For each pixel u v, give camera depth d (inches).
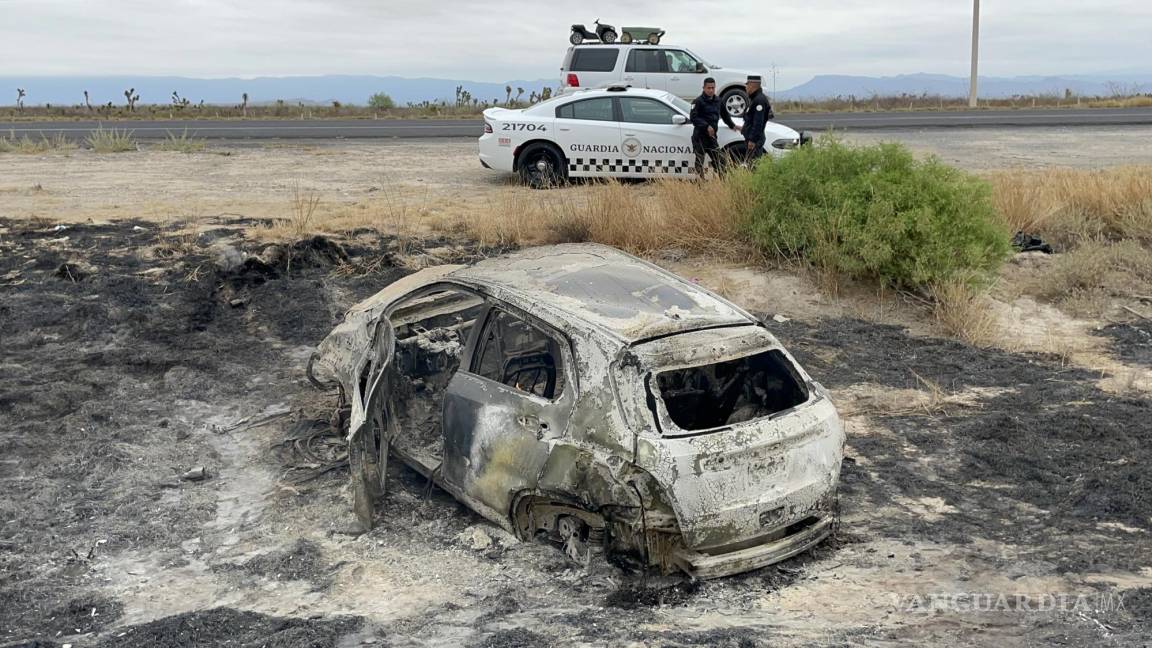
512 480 211.9
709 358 204.2
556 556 213.8
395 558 216.5
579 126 629.6
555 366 215.5
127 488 253.6
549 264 250.5
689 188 514.3
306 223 479.8
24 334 362.3
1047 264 470.9
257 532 232.2
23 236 460.8
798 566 213.0
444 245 474.3
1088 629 181.2
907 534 228.2
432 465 241.1
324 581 207.0
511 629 182.9
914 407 316.2
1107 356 370.0
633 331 205.0
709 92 603.5
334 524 234.1
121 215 501.4
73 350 352.5
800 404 211.6
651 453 189.3
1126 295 438.6
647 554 194.4
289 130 1090.1
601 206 495.2
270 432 291.3
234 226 482.9
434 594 200.1
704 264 461.4
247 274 421.7
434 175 697.0
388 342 239.1
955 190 427.2
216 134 1026.1
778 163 466.6
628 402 195.6
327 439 284.7
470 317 295.4
